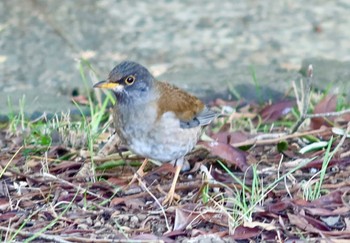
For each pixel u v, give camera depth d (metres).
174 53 18.02
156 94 10.85
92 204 10.55
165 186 11.05
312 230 9.80
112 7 20.41
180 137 10.83
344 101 14.17
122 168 11.66
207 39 18.80
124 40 18.59
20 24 19.27
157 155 10.90
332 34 19.06
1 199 10.73
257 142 12.28
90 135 12.09
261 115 13.78
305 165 11.43
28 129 13.04
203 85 15.40
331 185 10.87
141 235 9.68
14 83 16.39
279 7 20.59
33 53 17.88
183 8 20.47
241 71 16.36
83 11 20.09
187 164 11.66
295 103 13.91
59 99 14.88
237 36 18.95
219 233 9.70
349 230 9.78
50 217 10.28
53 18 19.64
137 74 10.76
